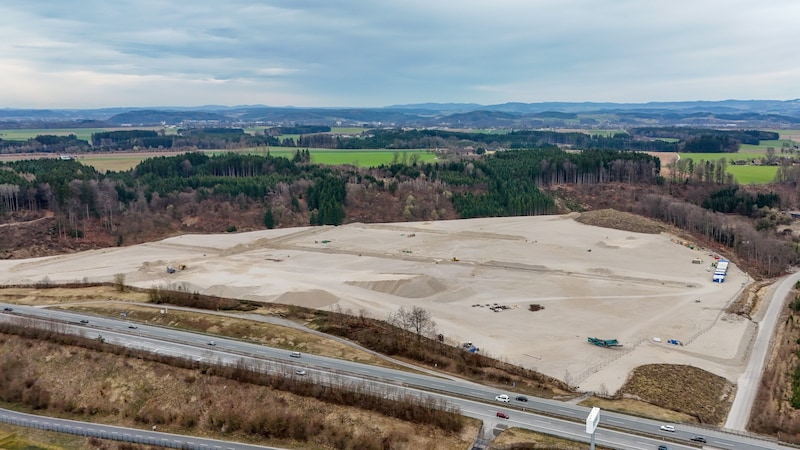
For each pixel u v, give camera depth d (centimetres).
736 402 12219
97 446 10619
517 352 14275
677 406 11738
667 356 14262
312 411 11181
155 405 11825
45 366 13075
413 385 12112
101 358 13138
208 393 11906
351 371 12700
